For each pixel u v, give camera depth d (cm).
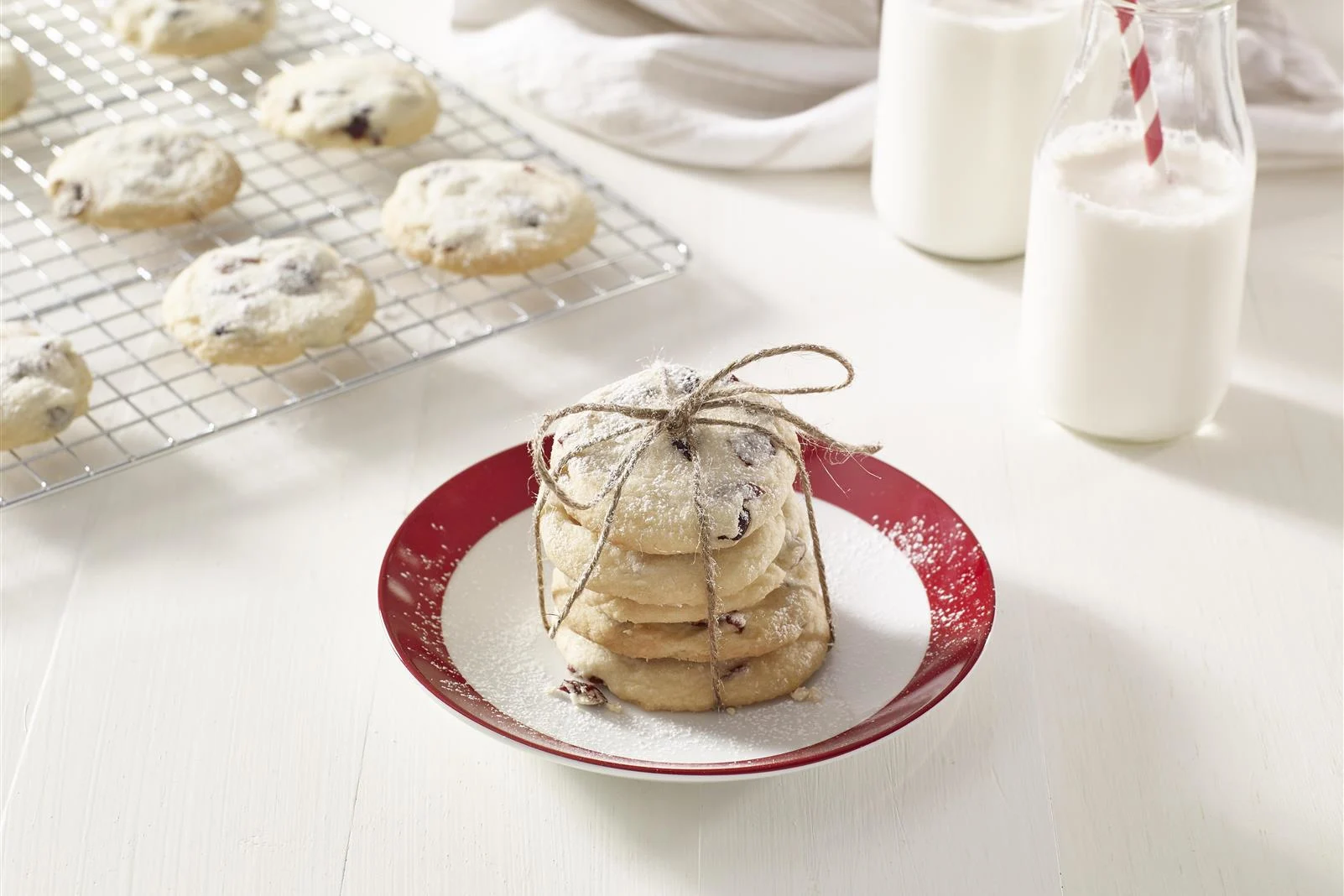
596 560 70
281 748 73
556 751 69
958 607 73
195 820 71
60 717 74
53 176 91
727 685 72
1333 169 95
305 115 94
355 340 87
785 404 84
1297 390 85
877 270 90
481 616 75
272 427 83
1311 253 91
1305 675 75
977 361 86
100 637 76
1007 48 86
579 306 87
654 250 91
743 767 68
